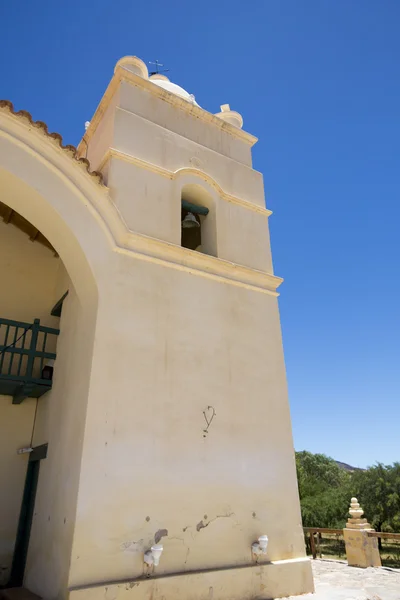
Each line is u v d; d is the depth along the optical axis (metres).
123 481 6.44
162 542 6.49
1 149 7.20
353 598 7.55
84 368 7.10
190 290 8.61
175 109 10.45
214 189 10.23
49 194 7.45
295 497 8.48
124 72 9.66
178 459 7.14
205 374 8.12
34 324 9.20
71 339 8.40
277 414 8.95
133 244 8.09
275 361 9.45
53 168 7.62
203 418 7.75
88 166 7.91
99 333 7.06
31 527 8.19
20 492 8.99
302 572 7.85
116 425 6.68
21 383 8.76
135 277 7.87
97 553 5.88
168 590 6.22
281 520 8.07
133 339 7.39
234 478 7.74
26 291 10.77
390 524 30.67
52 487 7.42
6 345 9.09
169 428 7.24
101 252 7.62
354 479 34.72
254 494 7.90
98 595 5.63
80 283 7.91
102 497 6.18
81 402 6.84
